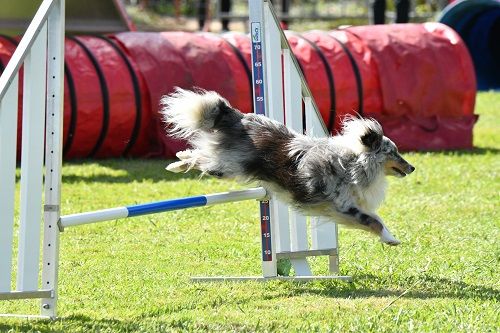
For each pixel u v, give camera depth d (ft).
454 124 70.64
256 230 43.19
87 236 41.47
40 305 28.22
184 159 33.01
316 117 34.96
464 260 35.99
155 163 62.90
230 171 31.94
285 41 34.17
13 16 85.15
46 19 26.48
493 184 55.52
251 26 32.78
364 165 31.48
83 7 87.20
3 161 26.05
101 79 62.59
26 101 26.37
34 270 26.68
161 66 63.93
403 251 37.96
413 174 58.85
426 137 69.77
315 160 30.81
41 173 26.61
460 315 27.40
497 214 46.68
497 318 27.09
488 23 114.93
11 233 26.21
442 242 39.86
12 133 26.21
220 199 30.94
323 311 28.17
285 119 35.14
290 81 34.47
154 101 63.21
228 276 33.83
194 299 30.25
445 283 32.45
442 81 70.23
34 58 26.35
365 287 31.99
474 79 71.36
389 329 25.81
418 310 28.02
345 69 68.28
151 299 30.40
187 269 35.42
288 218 34.09
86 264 36.01
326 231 34.27
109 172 59.36
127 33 66.90
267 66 33.76
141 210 29.07
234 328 26.14
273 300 29.96
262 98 32.91
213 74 64.23
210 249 39.06
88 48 63.98
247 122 32.12
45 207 26.96
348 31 71.97
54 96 26.71
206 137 32.40
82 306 29.43
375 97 69.10
